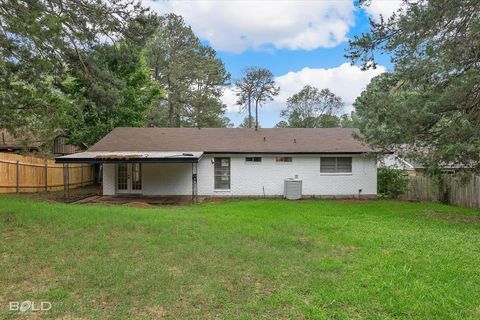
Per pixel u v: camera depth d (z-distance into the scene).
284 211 12.41
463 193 16.14
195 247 6.75
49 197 16.84
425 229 9.28
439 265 5.99
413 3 11.50
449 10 10.62
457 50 10.66
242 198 18.14
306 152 18.27
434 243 7.62
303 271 5.63
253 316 4.07
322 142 19.55
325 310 4.23
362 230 8.93
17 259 5.79
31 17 8.41
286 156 18.58
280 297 4.56
